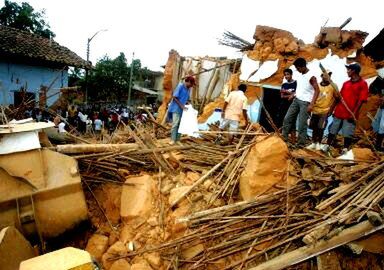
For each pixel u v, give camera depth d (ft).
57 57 65.77
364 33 32.63
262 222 14.19
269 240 13.43
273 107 35.29
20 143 12.83
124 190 16.25
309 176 15.15
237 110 23.44
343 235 12.25
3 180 12.42
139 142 20.56
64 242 14.38
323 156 17.78
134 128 25.17
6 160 12.42
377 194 13.33
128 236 14.24
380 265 12.64
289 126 21.77
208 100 39.09
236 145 21.06
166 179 17.33
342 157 17.67
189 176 17.52
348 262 12.76
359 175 15.05
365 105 32.07
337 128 21.07
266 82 33.83
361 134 28.68
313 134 22.66
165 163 18.58
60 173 13.55
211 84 39.37
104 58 97.71
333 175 15.03
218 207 14.88
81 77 91.15
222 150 20.56
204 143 22.50
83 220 14.29
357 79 19.95
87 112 60.44
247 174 15.62
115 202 16.15
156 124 29.07
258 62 33.99
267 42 33.99
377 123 25.43
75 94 74.54
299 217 13.94
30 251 11.83
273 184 15.25
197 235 13.67
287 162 15.72
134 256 13.38
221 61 39.65
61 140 21.24
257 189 15.10
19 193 12.60
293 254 12.36
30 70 62.59
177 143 22.41
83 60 73.61
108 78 91.56
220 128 24.12
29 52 60.44
